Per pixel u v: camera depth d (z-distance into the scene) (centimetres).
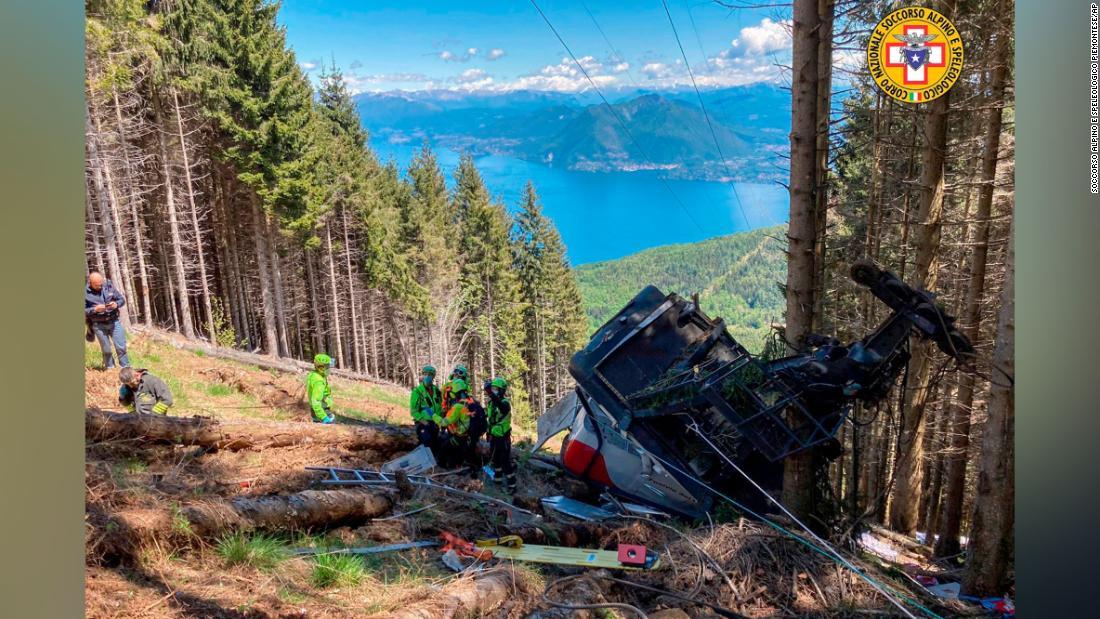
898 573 676
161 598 417
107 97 2147
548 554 637
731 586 585
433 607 460
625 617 527
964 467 1048
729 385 707
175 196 3195
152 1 2848
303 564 517
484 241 5956
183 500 553
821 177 1083
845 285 1544
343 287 4753
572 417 1008
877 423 1324
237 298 3819
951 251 1318
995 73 943
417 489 776
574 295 7338
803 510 723
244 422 860
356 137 5681
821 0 952
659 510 845
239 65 3219
